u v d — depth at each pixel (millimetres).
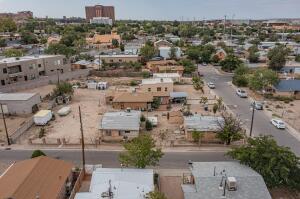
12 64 91312
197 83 82375
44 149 48000
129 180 33125
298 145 48969
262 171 33625
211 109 67000
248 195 30078
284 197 34281
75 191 34688
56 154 46281
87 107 69125
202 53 128250
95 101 73750
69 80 96812
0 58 110812
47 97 77250
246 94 77000
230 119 50906
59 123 59219
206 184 31344
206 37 191500
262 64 118500
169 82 74125
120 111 60531
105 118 53406
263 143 36500
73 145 49219
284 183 33719
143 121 57625
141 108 66438
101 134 51375
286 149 36406
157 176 38625
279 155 34469
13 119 62438
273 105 70500
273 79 76938
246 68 96250
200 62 128625
